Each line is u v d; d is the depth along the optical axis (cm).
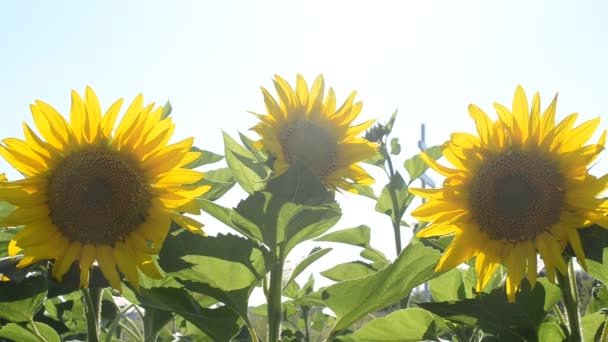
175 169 101
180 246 102
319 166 118
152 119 102
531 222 103
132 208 100
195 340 122
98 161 101
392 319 114
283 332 146
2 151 100
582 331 107
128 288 111
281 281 107
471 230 105
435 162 106
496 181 104
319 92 121
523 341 103
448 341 113
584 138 104
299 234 108
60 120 101
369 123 121
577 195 102
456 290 118
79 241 100
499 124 104
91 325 103
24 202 99
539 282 105
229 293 105
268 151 116
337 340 121
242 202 103
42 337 106
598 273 107
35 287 104
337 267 134
